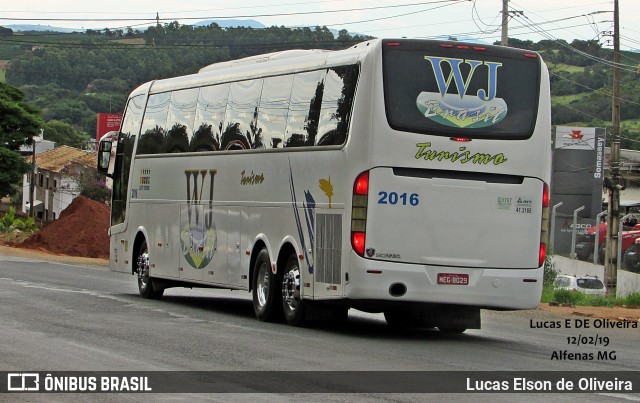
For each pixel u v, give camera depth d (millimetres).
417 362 12719
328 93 16141
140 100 23891
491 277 15391
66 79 115438
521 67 15641
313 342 14547
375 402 9773
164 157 22109
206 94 20469
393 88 15086
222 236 19391
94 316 17516
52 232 48344
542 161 15633
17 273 29203
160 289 22828
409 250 15109
